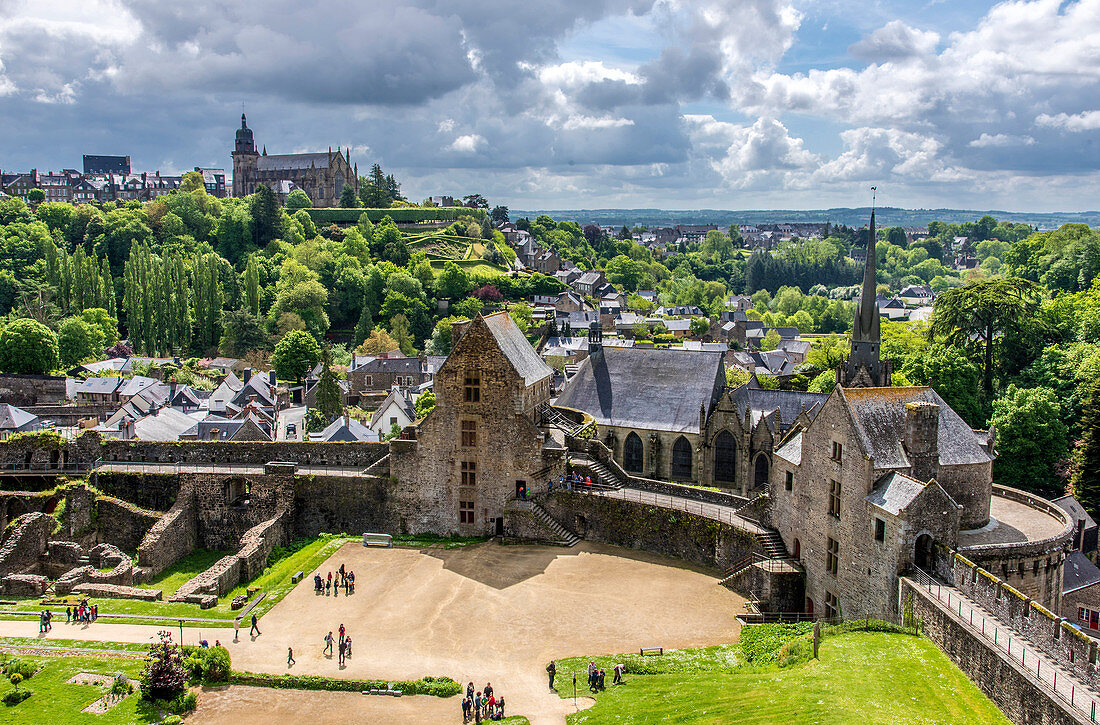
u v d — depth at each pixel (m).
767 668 51.16
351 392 172.12
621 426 100.88
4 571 72.88
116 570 72.31
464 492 81.81
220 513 83.88
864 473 55.56
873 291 109.94
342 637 55.47
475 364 80.25
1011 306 122.38
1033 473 98.50
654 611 63.34
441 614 63.22
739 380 156.38
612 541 78.44
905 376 119.56
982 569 47.47
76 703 49.97
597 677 51.41
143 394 142.00
